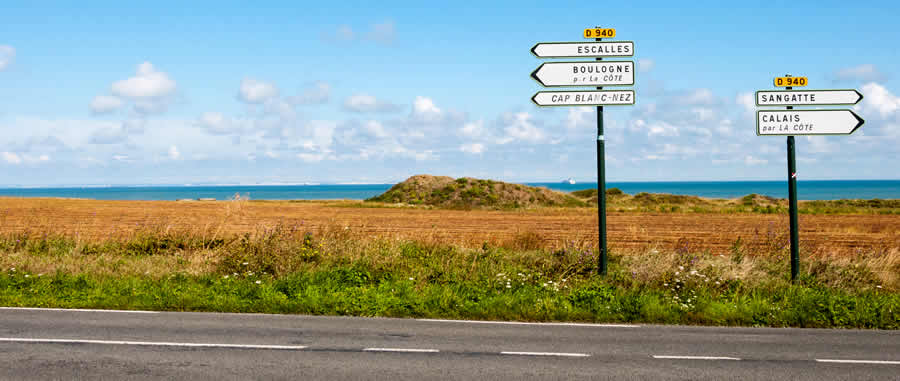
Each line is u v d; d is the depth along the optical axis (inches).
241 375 247.3
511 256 595.5
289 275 473.1
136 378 241.6
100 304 399.9
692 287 441.1
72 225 1149.7
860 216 1656.0
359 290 434.0
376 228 1162.0
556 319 375.6
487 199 2593.5
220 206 2239.2
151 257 584.1
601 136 462.6
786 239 647.1
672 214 1777.8
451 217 1620.3
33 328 331.3
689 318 373.1
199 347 293.0
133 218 1444.4
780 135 451.8
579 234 1050.7
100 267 522.6
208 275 488.4
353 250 565.6
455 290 437.1
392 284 456.8
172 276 482.6
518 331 339.0
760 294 425.1
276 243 556.4
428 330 339.0
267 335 321.4
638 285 449.4
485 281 466.9
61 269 503.8
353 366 262.7
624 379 247.3
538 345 305.3
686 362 274.4
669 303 396.5
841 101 446.9
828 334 337.1
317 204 2581.2
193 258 564.4
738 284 443.5
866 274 493.0
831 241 928.3
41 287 440.1
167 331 328.2
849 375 255.4
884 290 454.9
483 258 565.3
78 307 397.4
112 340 305.0
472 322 363.9
